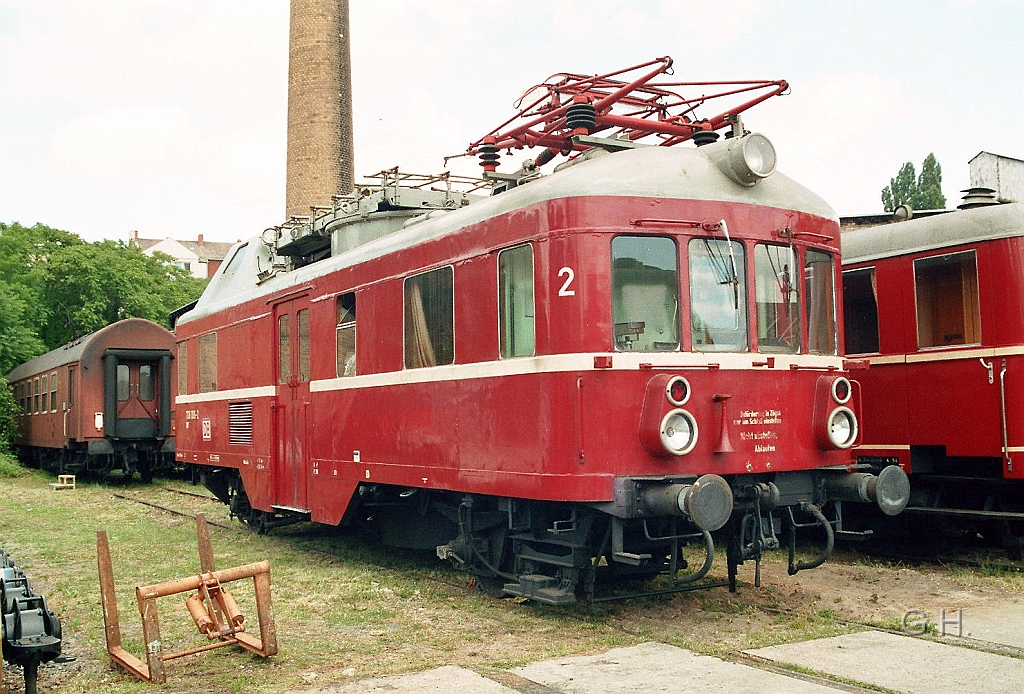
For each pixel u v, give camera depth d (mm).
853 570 9828
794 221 8141
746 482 7680
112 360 24266
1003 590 8852
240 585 9664
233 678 6219
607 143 8297
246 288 14195
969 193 11555
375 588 9266
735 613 7902
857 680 5777
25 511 17031
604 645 6844
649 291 7484
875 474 8789
